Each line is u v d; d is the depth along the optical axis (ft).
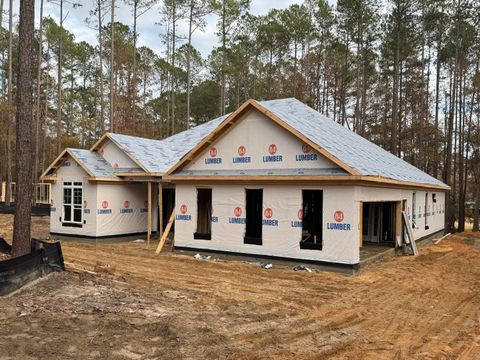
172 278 38.14
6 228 72.18
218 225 49.24
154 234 68.69
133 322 23.38
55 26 131.75
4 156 128.67
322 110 140.26
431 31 120.47
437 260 51.85
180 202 52.47
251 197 50.44
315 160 43.93
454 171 135.74
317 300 31.45
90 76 162.09
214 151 50.62
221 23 128.16
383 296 33.37
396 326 25.94
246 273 41.06
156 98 186.60
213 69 153.58
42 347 19.26
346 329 25.03
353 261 40.78
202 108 181.68
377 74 136.98
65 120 161.38
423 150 127.24
